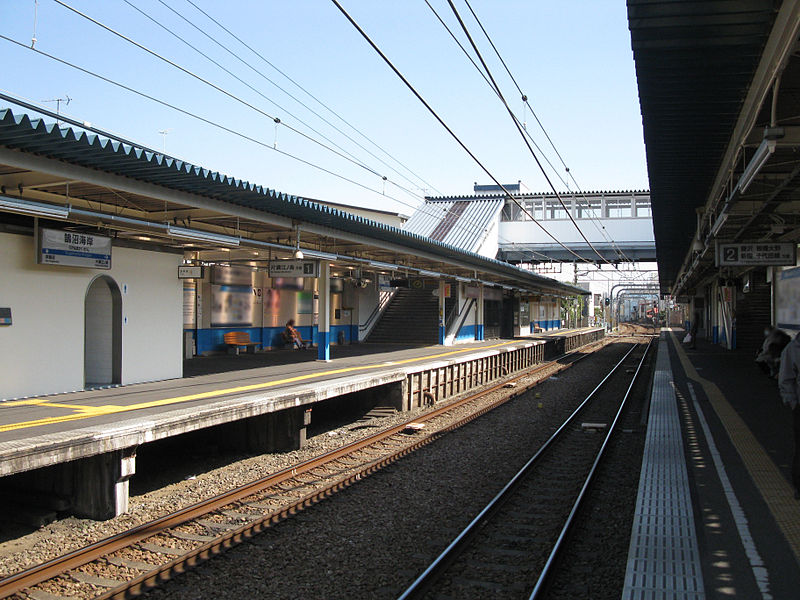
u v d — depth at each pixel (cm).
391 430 1173
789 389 622
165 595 516
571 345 3928
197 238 1070
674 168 1045
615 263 4497
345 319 2569
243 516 708
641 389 1898
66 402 920
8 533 671
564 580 532
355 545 622
